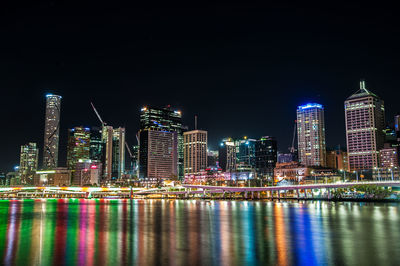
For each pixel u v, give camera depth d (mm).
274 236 91750
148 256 65438
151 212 188875
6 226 117688
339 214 166125
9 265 59250
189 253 68312
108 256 65438
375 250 71500
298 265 58875
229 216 158125
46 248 73625
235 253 68312
